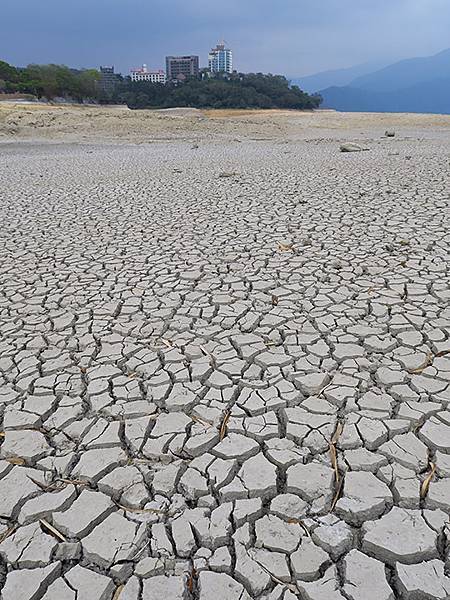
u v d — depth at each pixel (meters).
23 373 2.17
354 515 1.40
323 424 1.76
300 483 1.51
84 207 5.46
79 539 1.38
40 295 3.03
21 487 1.56
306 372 2.08
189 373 2.12
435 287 2.83
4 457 1.69
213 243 3.89
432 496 1.44
